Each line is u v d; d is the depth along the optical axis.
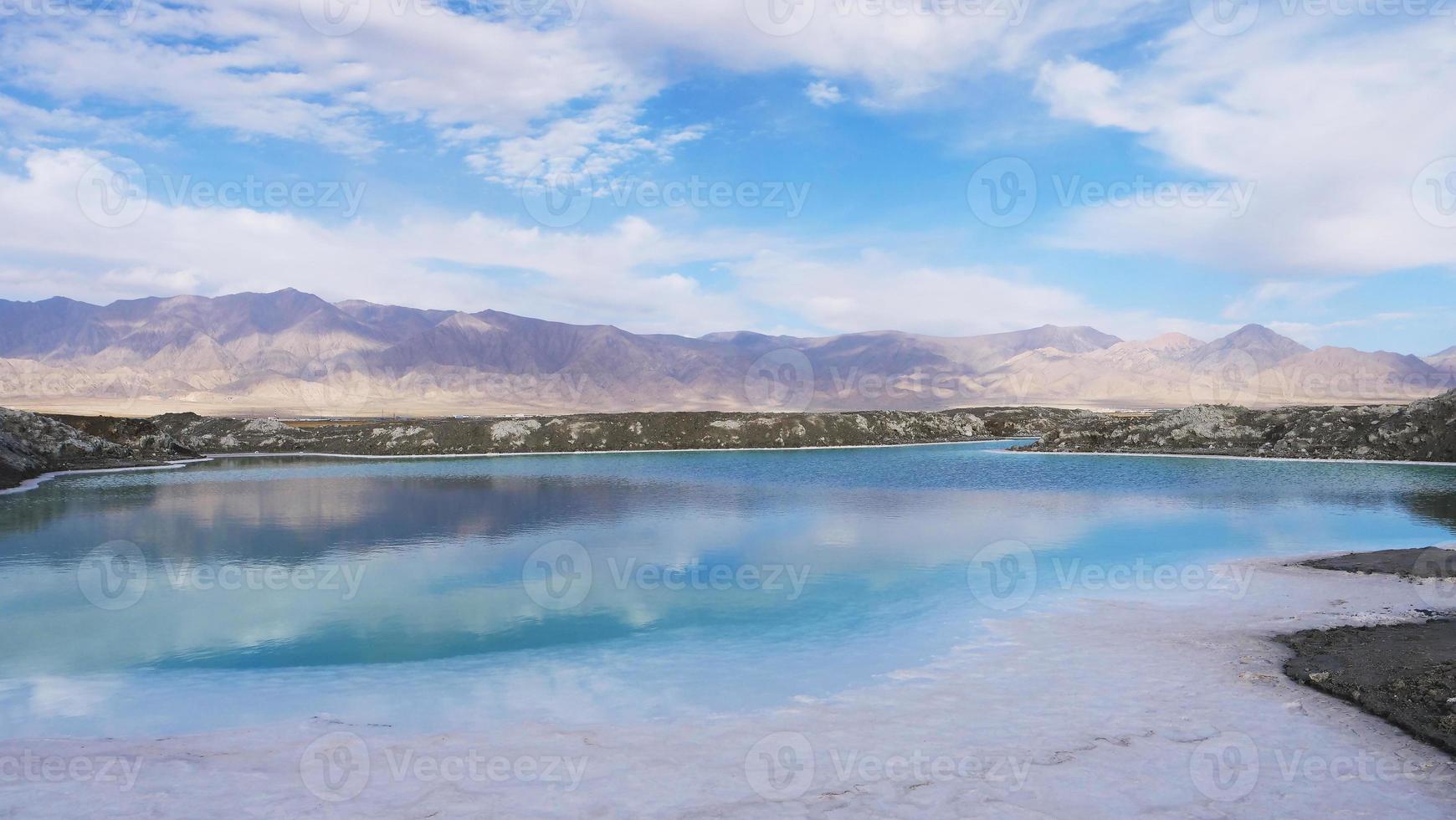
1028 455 49.75
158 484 33.84
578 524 21.80
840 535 19.73
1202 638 10.45
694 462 47.06
